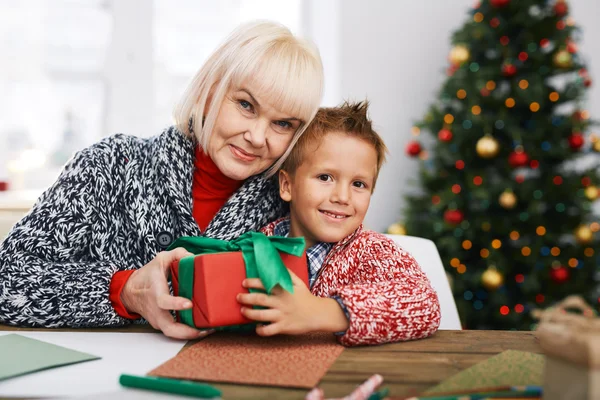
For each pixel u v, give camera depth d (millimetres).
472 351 752
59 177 1069
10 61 2895
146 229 1080
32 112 2936
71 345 773
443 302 1215
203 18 3119
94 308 867
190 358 697
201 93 1065
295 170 1048
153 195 1097
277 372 642
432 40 3195
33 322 876
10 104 2910
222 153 1046
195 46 3117
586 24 3283
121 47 2979
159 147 1116
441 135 2619
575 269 2602
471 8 2992
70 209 1008
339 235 1018
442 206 2604
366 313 771
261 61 968
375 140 1047
